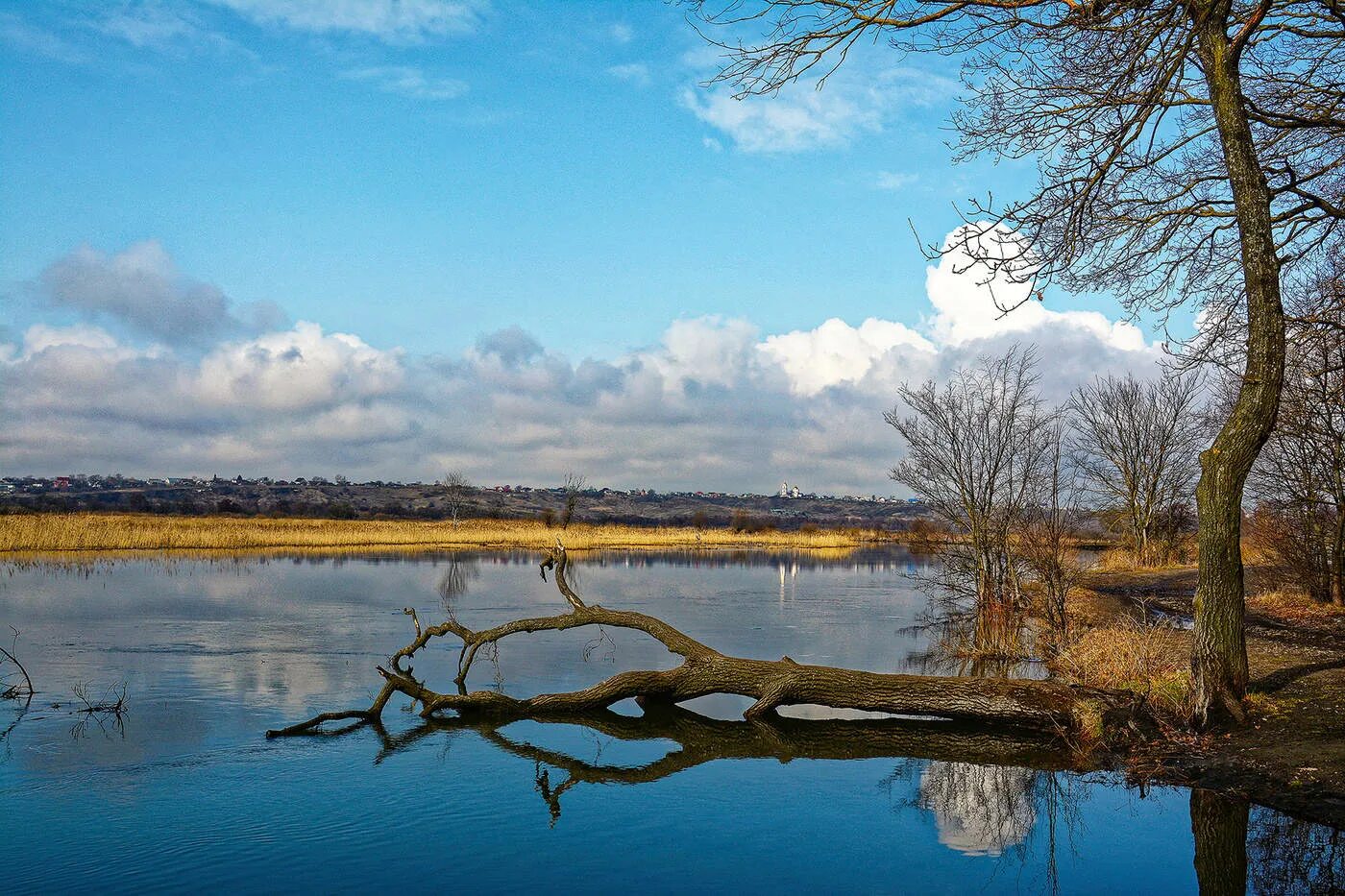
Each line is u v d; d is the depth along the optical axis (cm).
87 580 3039
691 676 1321
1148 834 816
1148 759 1010
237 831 814
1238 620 1041
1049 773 1017
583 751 1112
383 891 690
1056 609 1828
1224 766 938
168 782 952
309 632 1961
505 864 747
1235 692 1039
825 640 1930
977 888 708
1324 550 2123
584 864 750
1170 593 2638
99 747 1073
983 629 1873
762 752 1120
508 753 1095
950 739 1175
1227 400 2400
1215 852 769
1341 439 1848
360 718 1253
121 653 1681
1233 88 997
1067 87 1003
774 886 709
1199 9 889
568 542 6259
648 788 961
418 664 1642
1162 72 932
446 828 830
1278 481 2223
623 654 1766
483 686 1466
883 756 1099
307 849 772
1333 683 1166
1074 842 799
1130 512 4012
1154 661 1274
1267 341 993
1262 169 1116
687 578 3547
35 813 851
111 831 808
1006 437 1964
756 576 3709
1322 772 869
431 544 5969
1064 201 1048
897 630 2088
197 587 2872
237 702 1312
